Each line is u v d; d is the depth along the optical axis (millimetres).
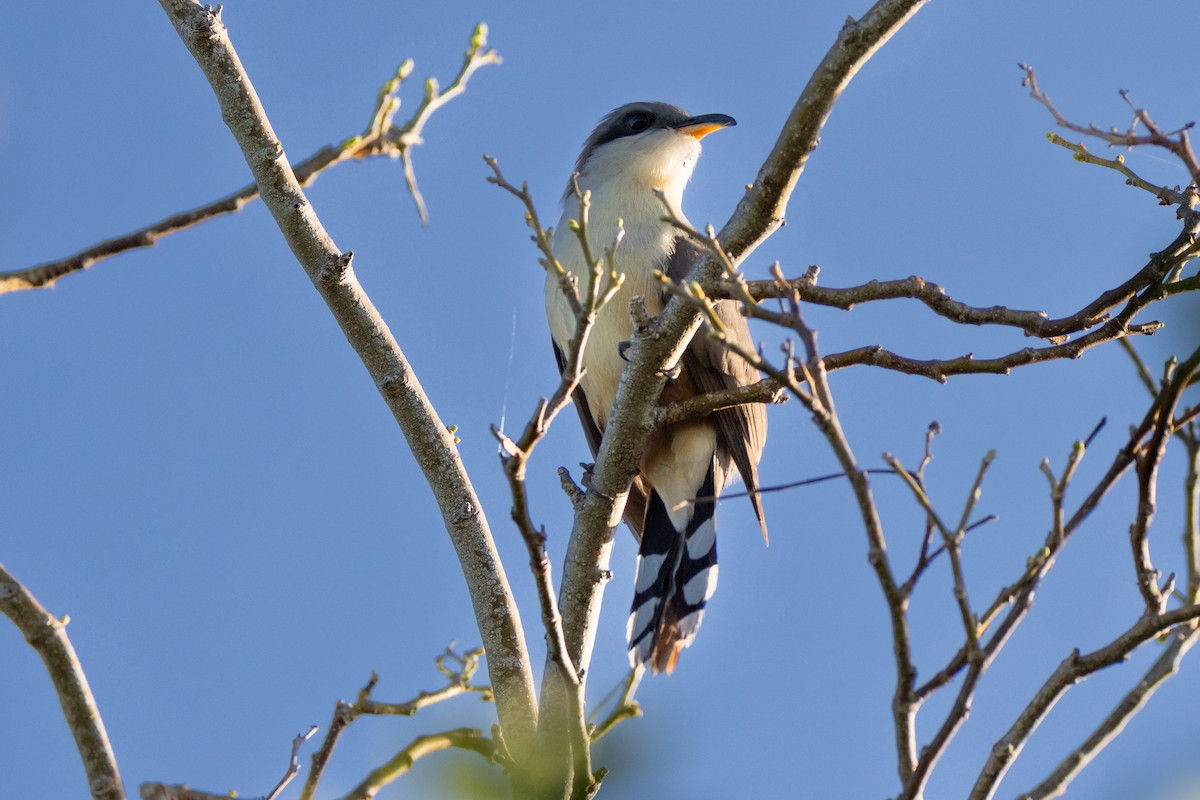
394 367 7773
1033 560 5367
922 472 5438
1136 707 6113
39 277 9133
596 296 6289
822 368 5215
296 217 7645
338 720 7391
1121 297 7922
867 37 6742
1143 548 5547
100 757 6520
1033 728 5520
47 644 6539
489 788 7188
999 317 7926
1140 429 5609
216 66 7613
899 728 5258
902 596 5156
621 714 8188
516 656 7770
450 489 7832
